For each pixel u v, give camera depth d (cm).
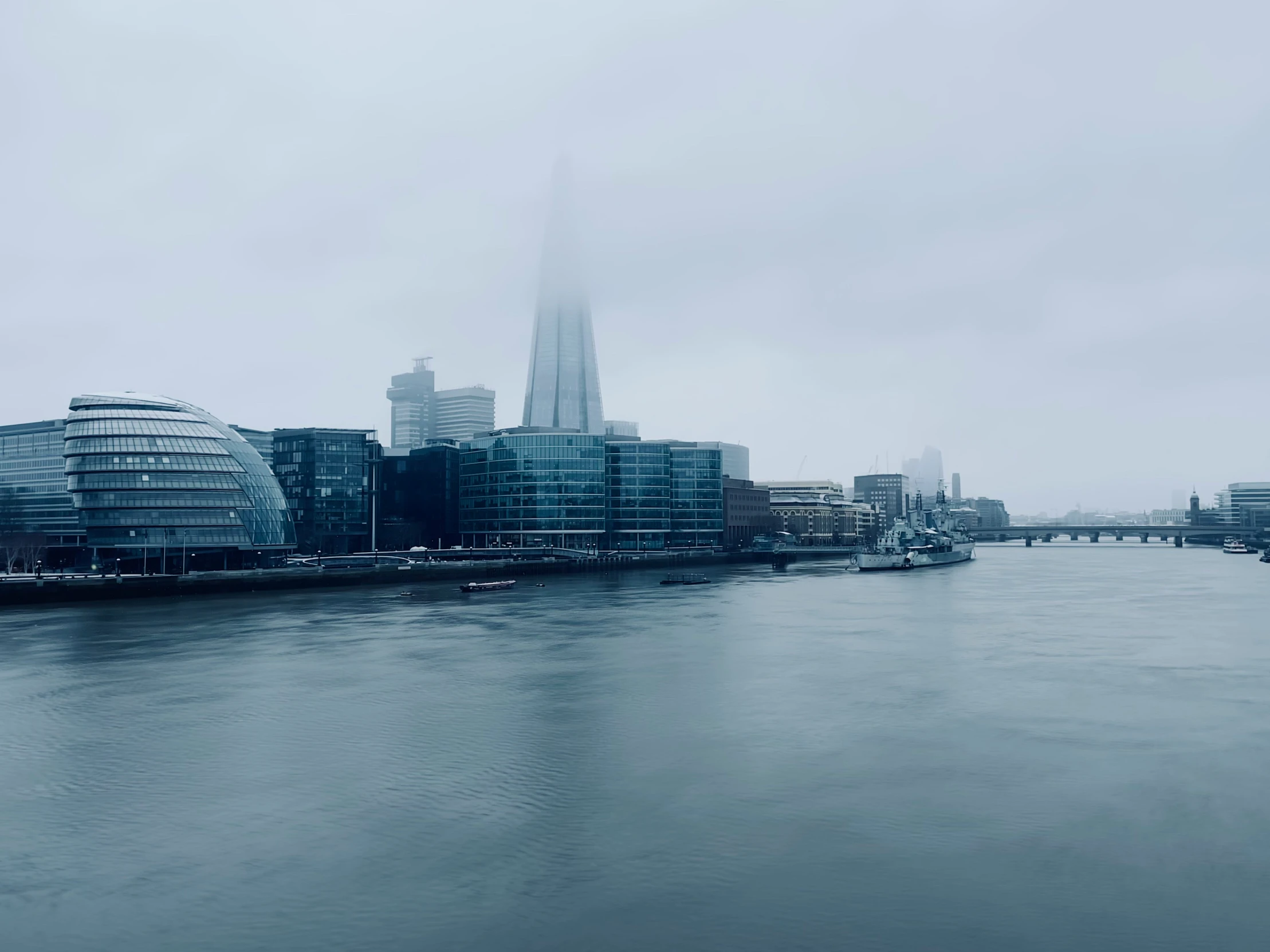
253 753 7112
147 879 4881
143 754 7069
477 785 6334
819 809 5828
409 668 10581
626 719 8162
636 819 5678
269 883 4819
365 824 5619
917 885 4766
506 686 9569
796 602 18738
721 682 9831
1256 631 13912
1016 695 9125
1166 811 5812
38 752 7144
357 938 4272
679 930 4325
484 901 4612
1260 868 4959
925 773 6575
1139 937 4253
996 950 4138
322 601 18675
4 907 4594
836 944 4191
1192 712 8406
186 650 11912
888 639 13100
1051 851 5178
